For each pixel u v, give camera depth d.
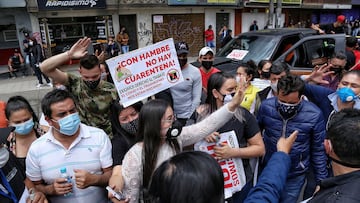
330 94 2.89
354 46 5.84
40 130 2.72
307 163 2.76
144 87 2.65
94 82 2.88
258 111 2.95
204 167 1.12
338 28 7.75
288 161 1.70
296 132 1.89
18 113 2.45
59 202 2.14
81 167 2.12
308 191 2.92
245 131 2.53
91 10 14.11
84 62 2.82
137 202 1.92
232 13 18.50
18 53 12.66
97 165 2.16
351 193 1.33
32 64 10.70
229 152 2.37
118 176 1.92
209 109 2.60
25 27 12.98
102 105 2.97
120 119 2.29
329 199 1.37
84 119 2.98
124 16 15.43
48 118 2.04
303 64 6.24
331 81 3.69
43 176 2.11
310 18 23.09
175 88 3.91
